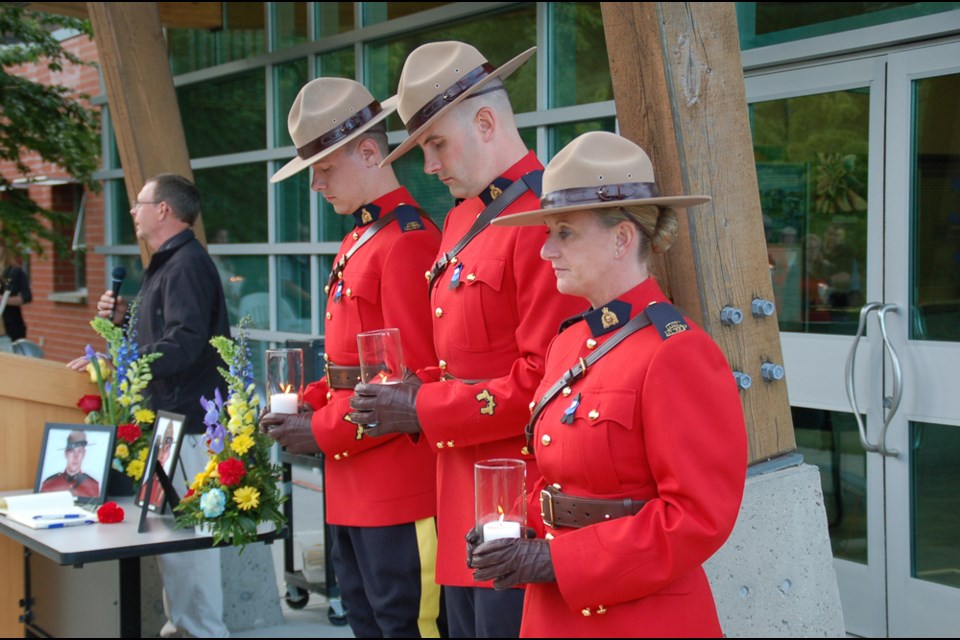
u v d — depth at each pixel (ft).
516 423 8.04
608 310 6.41
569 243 6.42
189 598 13.15
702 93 8.66
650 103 8.65
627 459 6.20
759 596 8.91
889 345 11.96
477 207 8.78
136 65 16.66
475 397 8.10
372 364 8.73
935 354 11.79
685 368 6.07
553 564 6.15
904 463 12.10
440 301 8.77
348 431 9.85
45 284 32.65
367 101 10.22
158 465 10.91
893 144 12.15
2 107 26.30
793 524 9.07
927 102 11.90
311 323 20.74
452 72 8.32
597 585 6.07
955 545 11.73
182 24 22.18
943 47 11.66
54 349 32.07
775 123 13.42
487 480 6.36
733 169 8.84
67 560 9.68
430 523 10.02
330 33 20.03
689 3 8.57
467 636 8.79
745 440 6.16
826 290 12.99
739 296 8.92
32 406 12.66
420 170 18.06
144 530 10.53
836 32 12.82
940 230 11.84
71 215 29.99
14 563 12.78
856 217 12.64
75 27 26.99
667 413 6.01
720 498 5.98
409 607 10.05
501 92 8.53
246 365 10.86
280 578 16.52
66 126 27.04
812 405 13.07
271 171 21.43
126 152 16.78
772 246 13.51
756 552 8.91
